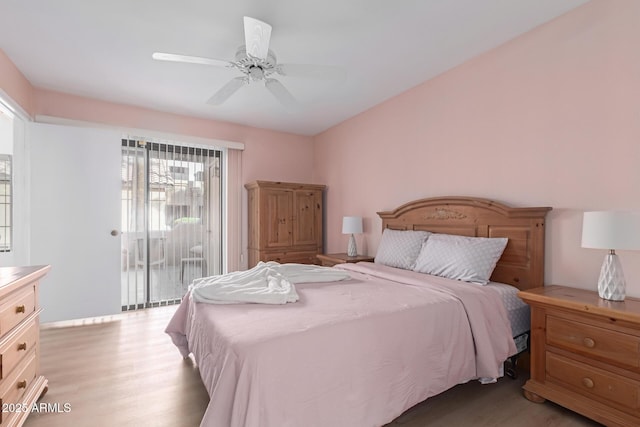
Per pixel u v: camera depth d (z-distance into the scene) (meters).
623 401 1.58
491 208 2.58
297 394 1.27
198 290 1.95
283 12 2.09
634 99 1.89
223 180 4.36
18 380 1.67
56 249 3.22
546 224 2.30
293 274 2.43
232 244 4.36
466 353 1.82
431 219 3.08
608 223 1.69
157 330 3.10
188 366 2.38
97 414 1.81
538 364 1.94
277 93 2.63
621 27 1.95
